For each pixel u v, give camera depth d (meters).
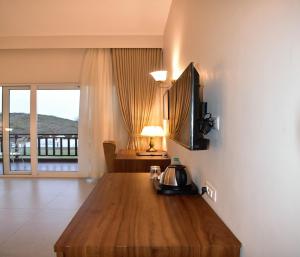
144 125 5.39
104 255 1.19
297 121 0.75
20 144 5.90
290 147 0.79
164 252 1.19
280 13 0.84
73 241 1.24
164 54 4.93
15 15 4.21
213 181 1.65
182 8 2.78
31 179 5.66
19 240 2.92
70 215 3.65
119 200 1.87
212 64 1.64
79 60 5.60
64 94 5.91
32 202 4.19
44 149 6.39
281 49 0.84
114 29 4.88
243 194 1.17
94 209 1.68
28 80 5.66
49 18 4.33
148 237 1.28
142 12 4.09
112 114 5.53
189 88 1.70
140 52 5.34
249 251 1.10
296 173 0.76
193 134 1.65
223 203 1.46
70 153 6.43
